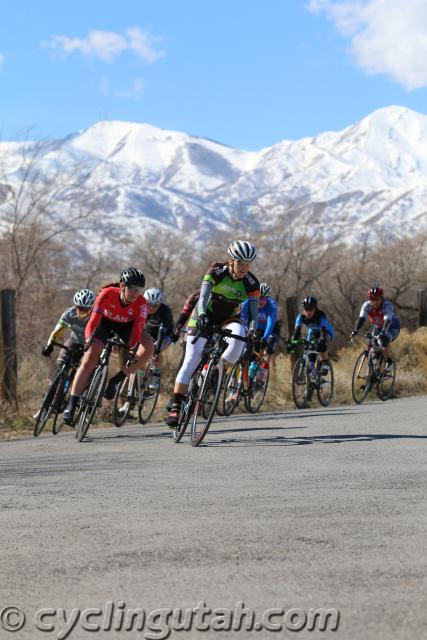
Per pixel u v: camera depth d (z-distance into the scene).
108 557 4.27
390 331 17.86
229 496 6.04
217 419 13.80
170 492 6.30
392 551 4.22
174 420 9.97
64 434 12.31
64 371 12.23
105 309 11.04
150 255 47.53
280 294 45.25
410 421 12.27
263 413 15.27
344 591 3.53
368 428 11.44
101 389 11.05
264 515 5.25
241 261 10.00
